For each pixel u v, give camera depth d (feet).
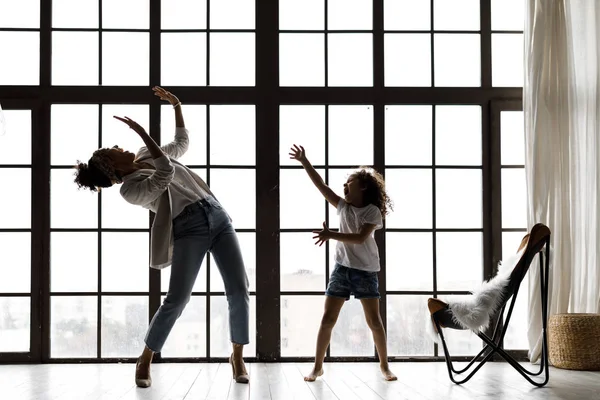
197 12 13.55
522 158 13.64
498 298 10.34
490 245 13.43
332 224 13.44
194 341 13.25
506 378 11.28
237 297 10.68
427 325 10.91
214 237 10.82
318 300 13.37
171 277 10.61
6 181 13.32
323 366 12.61
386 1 13.69
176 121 11.84
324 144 13.52
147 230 13.35
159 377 11.39
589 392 9.93
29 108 13.21
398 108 13.57
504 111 13.64
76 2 13.44
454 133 13.61
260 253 13.23
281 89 13.39
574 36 13.20
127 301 13.29
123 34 13.46
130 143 13.39
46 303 13.09
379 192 11.31
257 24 13.44
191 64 13.51
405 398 9.47
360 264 11.07
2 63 13.39
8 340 13.21
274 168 13.32
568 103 12.96
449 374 10.71
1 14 13.41
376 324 11.16
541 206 12.74
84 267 13.26
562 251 12.82
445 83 13.65
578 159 12.97
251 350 13.23
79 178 10.65
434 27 13.67
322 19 13.60
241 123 13.50
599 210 12.87
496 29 13.79
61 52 13.41
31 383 10.84
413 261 13.51
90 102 13.23
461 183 13.57
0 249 13.26
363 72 13.58
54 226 13.26
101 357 13.17
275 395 9.71
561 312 12.79
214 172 13.42
